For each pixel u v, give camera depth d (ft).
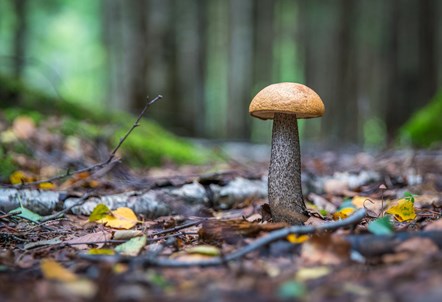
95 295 5.53
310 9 76.64
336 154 28.53
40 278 6.49
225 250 7.70
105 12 63.41
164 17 46.14
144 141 22.49
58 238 9.15
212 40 83.56
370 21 74.54
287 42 94.63
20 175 13.43
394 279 5.64
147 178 16.34
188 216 12.10
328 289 5.49
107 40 62.54
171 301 5.33
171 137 27.27
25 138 17.93
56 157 17.71
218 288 5.72
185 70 47.14
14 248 8.70
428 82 59.62
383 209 11.41
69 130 20.10
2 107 21.26
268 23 74.43
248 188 14.10
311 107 8.95
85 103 25.20
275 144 9.82
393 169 18.19
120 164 17.78
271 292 5.54
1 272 6.82
